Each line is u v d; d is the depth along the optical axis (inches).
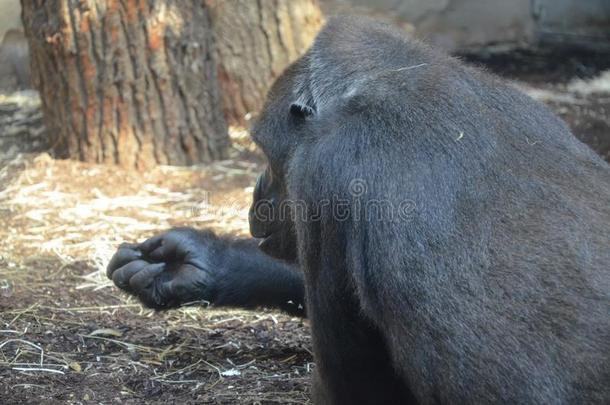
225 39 620.1
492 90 249.3
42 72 547.2
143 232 451.8
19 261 413.4
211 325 362.9
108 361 326.0
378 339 248.2
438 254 218.8
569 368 203.8
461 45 935.7
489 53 925.2
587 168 239.3
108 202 485.7
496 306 210.5
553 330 206.2
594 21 973.8
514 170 229.0
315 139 245.3
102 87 530.6
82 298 379.6
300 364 331.6
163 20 528.1
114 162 537.3
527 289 210.5
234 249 331.6
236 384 314.0
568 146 244.5
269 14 623.5
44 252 424.2
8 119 652.7
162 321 363.6
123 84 529.0
